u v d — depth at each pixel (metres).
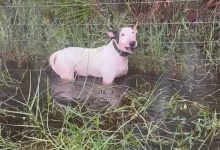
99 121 2.89
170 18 4.30
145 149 2.58
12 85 3.73
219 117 3.01
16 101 3.38
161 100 3.32
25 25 4.54
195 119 2.99
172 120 2.97
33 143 2.72
